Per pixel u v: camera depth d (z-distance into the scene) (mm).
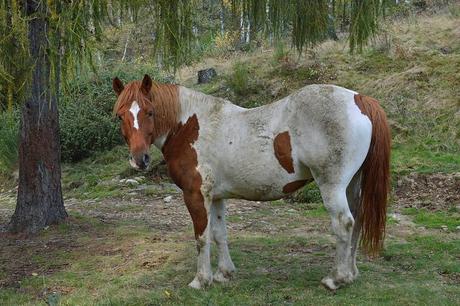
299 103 4055
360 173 4277
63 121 12336
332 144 3947
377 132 4055
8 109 4422
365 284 4352
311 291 4281
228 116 4332
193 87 13789
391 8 6008
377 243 4109
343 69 12469
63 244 6055
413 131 10016
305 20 6137
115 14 4906
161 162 10680
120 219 7484
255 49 14414
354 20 5805
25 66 4559
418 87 11016
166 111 4320
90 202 9148
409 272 4746
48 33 4527
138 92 4121
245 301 4125
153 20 5082
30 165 6641
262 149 4156
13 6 4180
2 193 11312
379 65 12250
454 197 7703
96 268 5180
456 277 4613
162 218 7562
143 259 5230
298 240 5926
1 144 12320
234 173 4262
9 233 6633
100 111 12680
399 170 8695
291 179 4160
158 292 4359
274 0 5949
